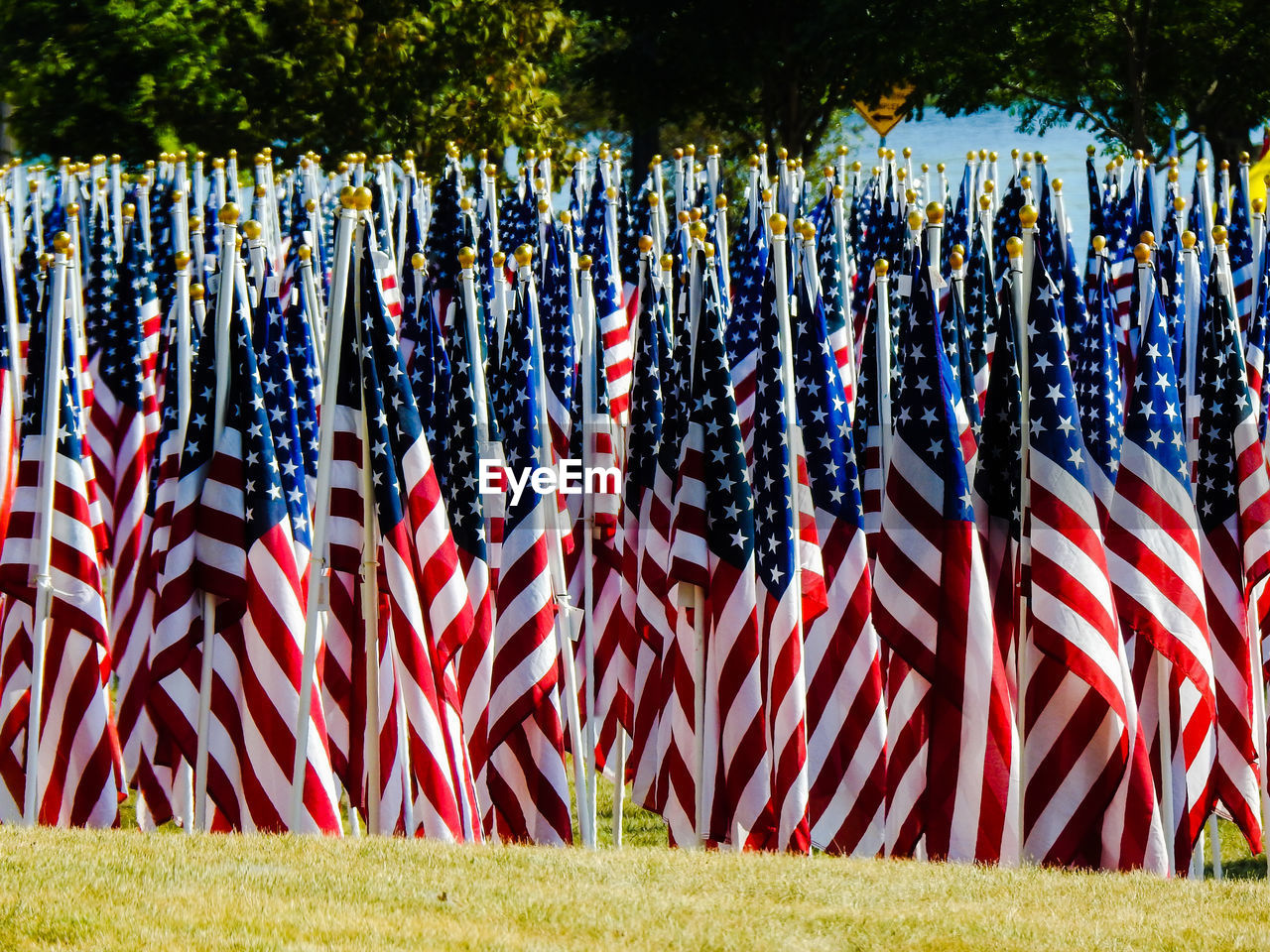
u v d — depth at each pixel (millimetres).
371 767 29031
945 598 28844
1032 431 29000
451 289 42844
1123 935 22125
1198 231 41906
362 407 29859
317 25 86375
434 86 88688
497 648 31438
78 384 34250
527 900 22828
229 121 86688
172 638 29422
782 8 89500
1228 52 81500
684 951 21000
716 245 42938
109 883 23031
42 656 29656
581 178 46531
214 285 37688
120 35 82938
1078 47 83125
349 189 29016
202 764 29156
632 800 35438
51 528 30812
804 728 30656
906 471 29562
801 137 91875
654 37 94375
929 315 29781
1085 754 28344
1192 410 35281
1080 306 34000
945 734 28406
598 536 37125
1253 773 30656
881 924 22359
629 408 40031
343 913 21891
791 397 31875
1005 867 27156
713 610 30984
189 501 29828
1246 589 31250
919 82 85875
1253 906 23844
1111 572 29469
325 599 29188
